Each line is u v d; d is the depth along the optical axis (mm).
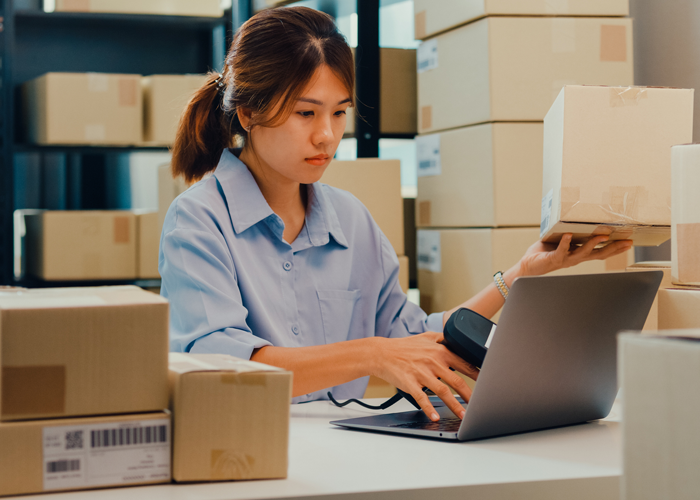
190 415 598
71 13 2590
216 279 1053
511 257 1664
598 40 1663
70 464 575
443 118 1846
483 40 1650
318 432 817
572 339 779
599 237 1060
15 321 562
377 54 2092
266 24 1065
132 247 2545
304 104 1047
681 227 860
